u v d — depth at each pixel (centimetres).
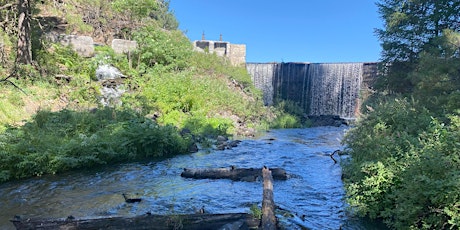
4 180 907
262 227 541
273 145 1719
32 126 1188
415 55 1983
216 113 2250
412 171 542
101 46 2420
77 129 1268
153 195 808
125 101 1816
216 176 990
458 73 1159
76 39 2148
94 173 1023
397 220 559
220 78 2942
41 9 2358
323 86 3438
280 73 3659
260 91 3347
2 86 1456
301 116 3306
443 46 1358
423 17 1908
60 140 1129
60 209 697
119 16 2931
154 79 2206
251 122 2559
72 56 2053
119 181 938
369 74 3102
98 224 554
